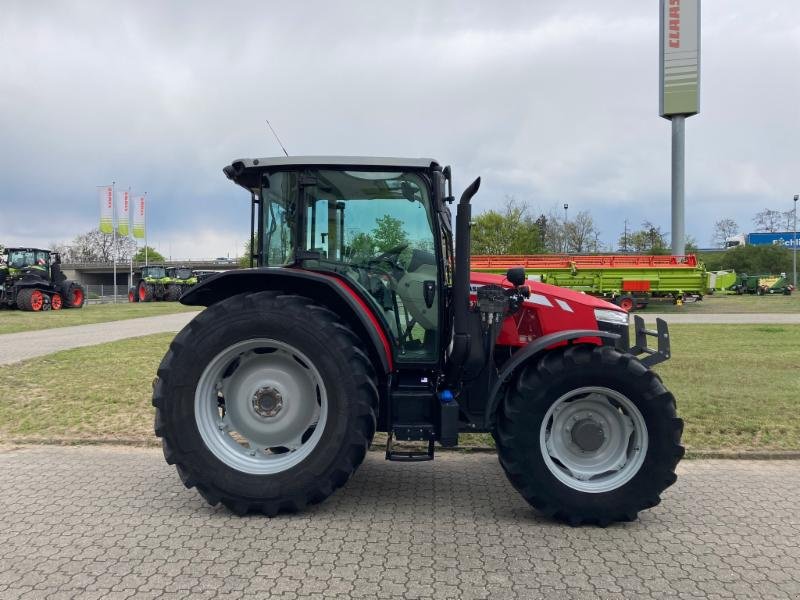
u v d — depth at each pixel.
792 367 8.92
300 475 3.54
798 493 4.09
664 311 23.77
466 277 3.73
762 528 3.51
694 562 3.06
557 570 2.96
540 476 3.50
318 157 3.87
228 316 3.59
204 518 3.57
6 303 24.55
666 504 3.89
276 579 2.83
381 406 3.87
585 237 52.91
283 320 3.56
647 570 2.97
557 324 4.12
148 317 20.98
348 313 3.85
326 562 3.01
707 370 8.62
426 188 3.94
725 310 24.14
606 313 4.21
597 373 3.51
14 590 2.72
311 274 3.71
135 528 3.41
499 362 4.20
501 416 3.62
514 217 44.56
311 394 3.76
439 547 3.21
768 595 2.74
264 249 4.05
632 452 3.62
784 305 27.34
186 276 35.56
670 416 3.49
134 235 39.66
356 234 3.97
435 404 3.77
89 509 3.70
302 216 3.94
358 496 3.98
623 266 24.67
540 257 24.88
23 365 9.05
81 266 64.12
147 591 2.72
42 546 3.18
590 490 3.51
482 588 2.77
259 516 3.61
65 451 4.91
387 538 3.31
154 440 5.11
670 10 27.31
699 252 69.06
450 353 3.87
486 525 3.51
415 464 4.68
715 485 4.25
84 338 13.48
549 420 3.66
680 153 27.80
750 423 5.63
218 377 3.73
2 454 4.82
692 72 27.27
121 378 7.90
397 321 3.98
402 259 3.97
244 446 4.01
